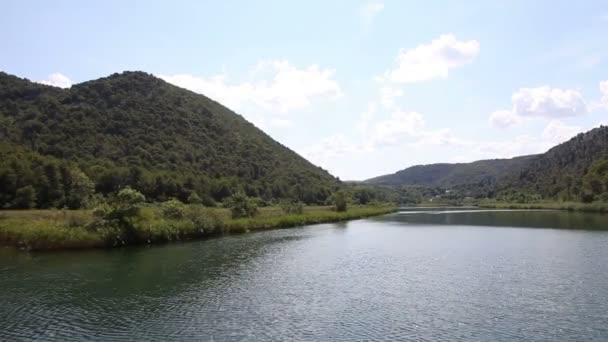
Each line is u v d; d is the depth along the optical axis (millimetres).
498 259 51625
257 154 188875
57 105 150250
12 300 34375
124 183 115500
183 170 145375
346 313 31016
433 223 109438
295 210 116688
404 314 30703
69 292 36781
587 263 47844
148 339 26281
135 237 64625
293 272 44938
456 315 30359
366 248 62219
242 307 32562
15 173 89188
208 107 199625
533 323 28531
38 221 62594
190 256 54688
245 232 84875
